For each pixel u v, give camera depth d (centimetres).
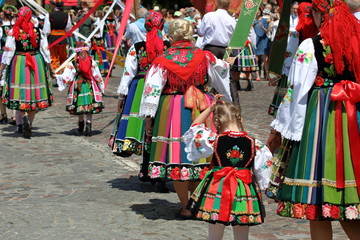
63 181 1370
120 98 1318
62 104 2547
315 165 777
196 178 1077
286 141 816
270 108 1411
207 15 1838
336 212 765
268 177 852
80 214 1124
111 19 3288
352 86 775
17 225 1054
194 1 2025
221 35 1827
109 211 1147
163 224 1073
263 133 1844
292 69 795
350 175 766
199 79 1092
